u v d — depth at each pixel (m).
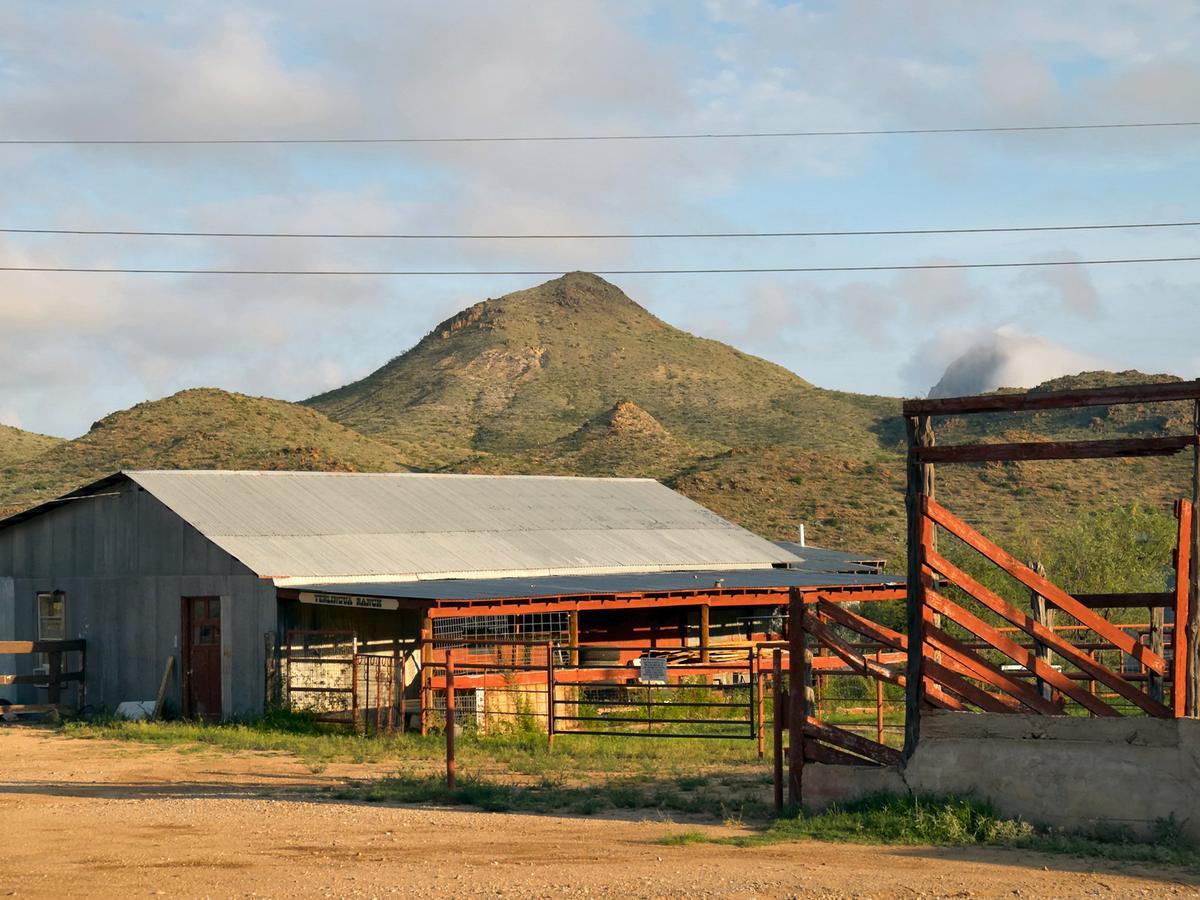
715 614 36.88
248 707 27.08
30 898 10.22
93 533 30.58
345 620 28.03
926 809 12.37
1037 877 10.42
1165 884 10.17
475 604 25.53
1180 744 11.65
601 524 39.47
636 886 10.24
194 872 11.11
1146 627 21.67
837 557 45.31
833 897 9.80
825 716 26.64
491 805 14.60
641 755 19.80
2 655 32.25
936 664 12.88
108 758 20.86
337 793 15.92
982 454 12.84
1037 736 12.27
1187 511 11.91
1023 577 12.92
